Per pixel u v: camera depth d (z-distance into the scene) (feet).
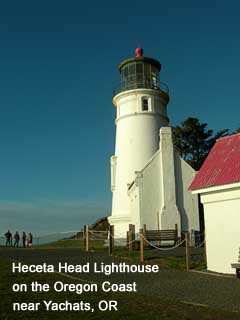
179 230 111.55
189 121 178.50
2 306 37.60
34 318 34.04
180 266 67.15
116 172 132.26
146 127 130.52
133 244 92.68
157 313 35.47
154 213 114.21
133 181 118.83
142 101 132.98
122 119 133.69
